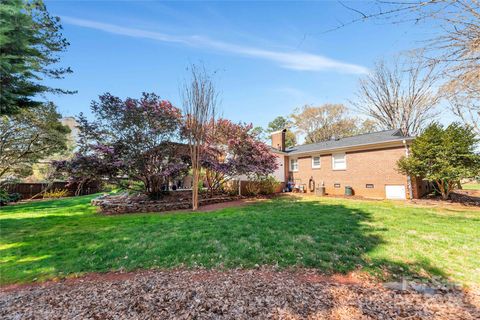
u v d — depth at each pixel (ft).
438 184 32.17
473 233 15.69
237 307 7.98
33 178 57.31
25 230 19.36
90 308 8.15
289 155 54.54
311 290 9.09
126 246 14.56
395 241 14.24
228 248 13.65
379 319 7.24
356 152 41.65
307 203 31.53
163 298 8.68
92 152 28.81
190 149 30.66
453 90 10.50
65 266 12.03
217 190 39.96
